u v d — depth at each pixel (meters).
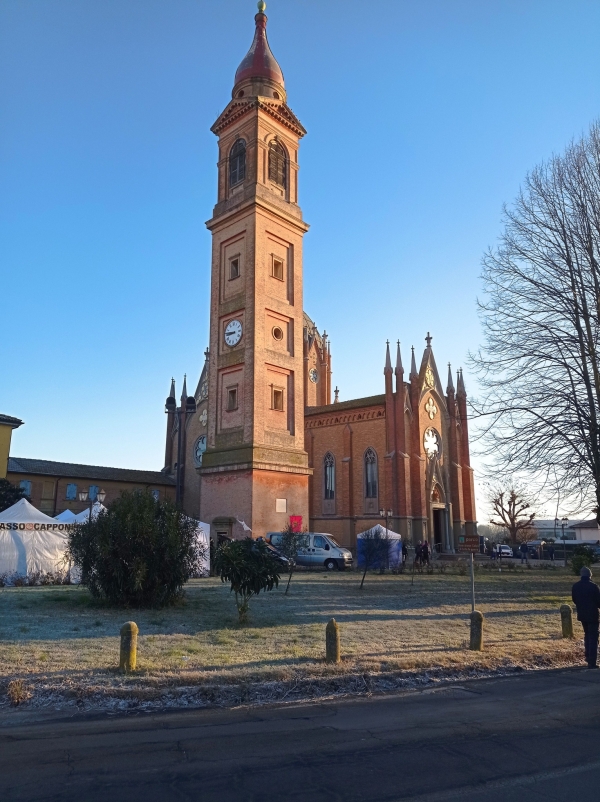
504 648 13.93
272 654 12.48
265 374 41.88
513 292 25.28
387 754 7.25
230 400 42.75
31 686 9.75
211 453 42.53
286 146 47.00
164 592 19.06
